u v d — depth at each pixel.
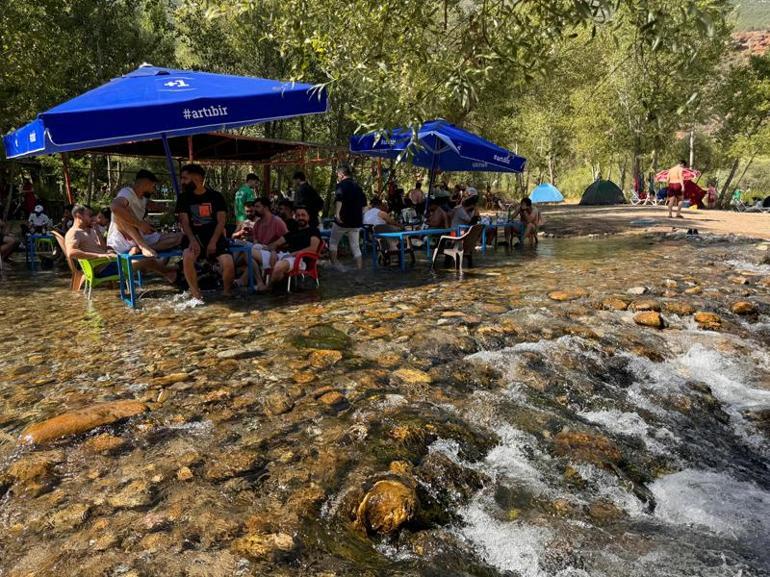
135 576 2.20
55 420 3.44
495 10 3.94
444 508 2.81
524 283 7.75
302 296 7.37
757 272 8.16
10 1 14.94
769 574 2.43
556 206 34.81
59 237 8.62
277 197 17.58
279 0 4.94
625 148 34.75
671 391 4.40
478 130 27.73
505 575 2.40
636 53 3.54
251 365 4.53
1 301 7.77
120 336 5.60
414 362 4.60
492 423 3.65
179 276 8.15
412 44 4.27
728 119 34.44
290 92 6.90
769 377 4.72
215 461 3.05
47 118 5.59
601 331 5.45
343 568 2.31
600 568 2.44
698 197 29.77
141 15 25.17
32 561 2.32
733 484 3.26
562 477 3.15
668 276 7.89
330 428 3.42
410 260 10.85
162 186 26.50
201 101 6.36
